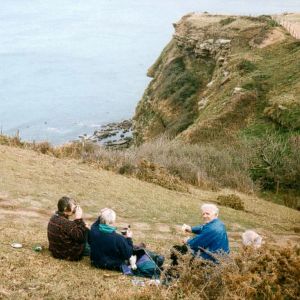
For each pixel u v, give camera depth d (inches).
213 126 2044.8
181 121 2751.0
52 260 369.4
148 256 377.7
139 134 3117.6
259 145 1646.2
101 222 371.6
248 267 311.6
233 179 1337.4
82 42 7263.8
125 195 764.6
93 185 772.6
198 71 3097.9
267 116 1979.6
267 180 1536.7
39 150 969.5
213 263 312.3
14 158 802.2
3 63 5831.7
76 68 5629.9
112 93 4574.3
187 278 309.6
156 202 772.0
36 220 516.1
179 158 1343.5
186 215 731.4
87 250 388.2
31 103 4168.3
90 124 3595.0
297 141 1620.3
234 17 3245.6
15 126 3521.2
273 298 291.3
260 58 2524.6
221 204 948.6
